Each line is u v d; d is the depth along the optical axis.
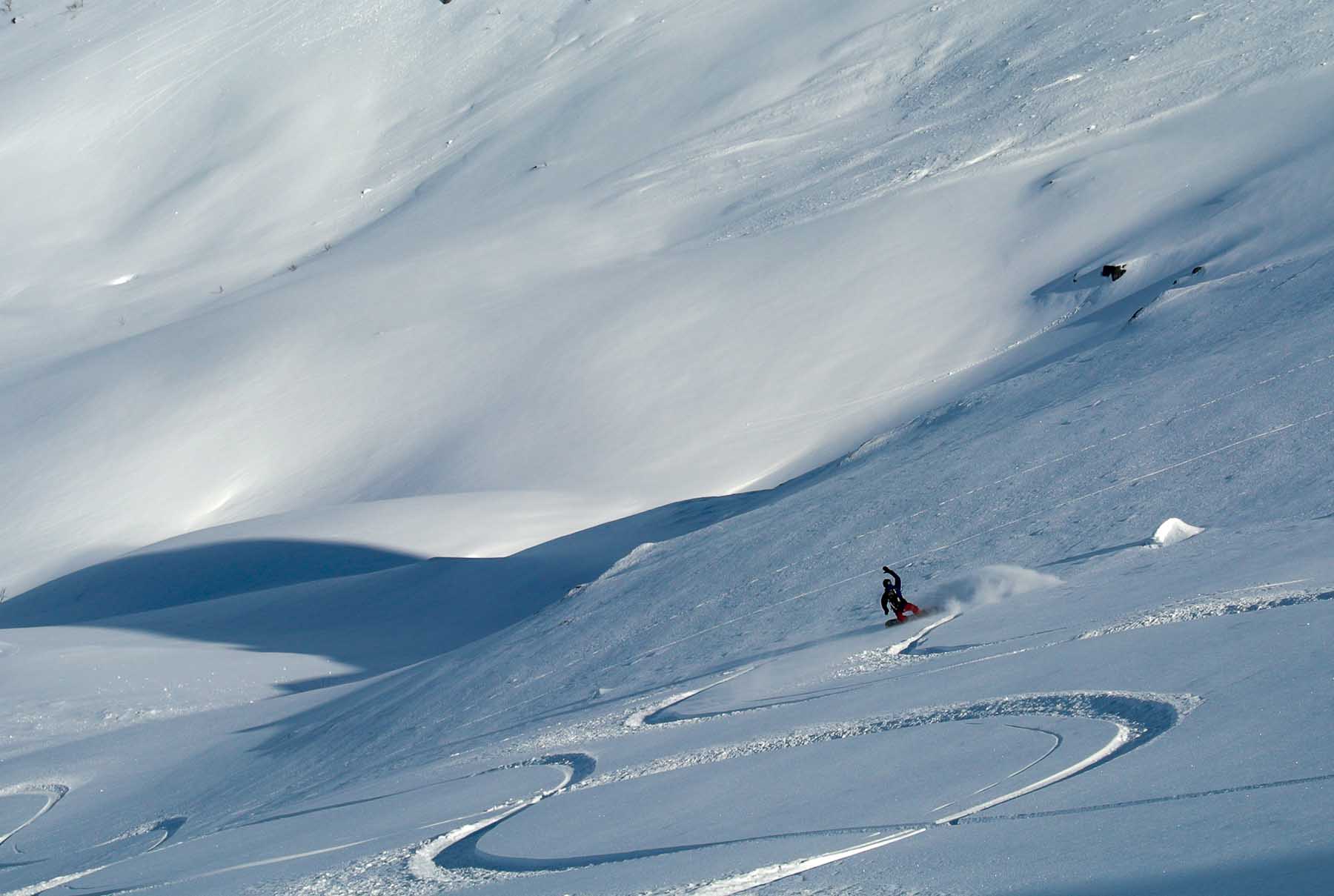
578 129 148.38
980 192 98.69
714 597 24.92
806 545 25.92
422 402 98.06
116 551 90.19
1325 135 83.06
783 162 121.69
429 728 23.91
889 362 83.44
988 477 25.44
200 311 130.75
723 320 94.50
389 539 66.62
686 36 160.62
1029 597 15.77
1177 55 108.50
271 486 94.62
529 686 23.83
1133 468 22.27
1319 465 18.89
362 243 137.88
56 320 140.50
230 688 41.12
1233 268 67.44
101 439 103.38
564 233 120.38
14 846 24.78
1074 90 109.69
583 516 69.88
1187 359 29.44
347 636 47.22
